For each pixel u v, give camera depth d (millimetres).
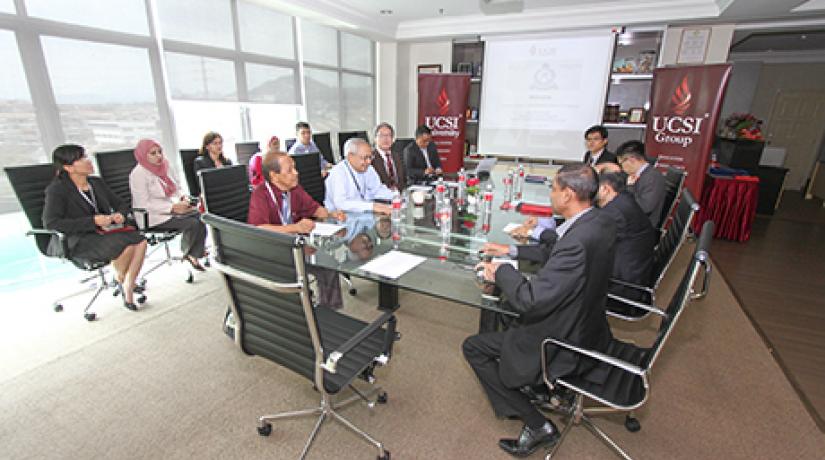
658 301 2854
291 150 4500
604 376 1317
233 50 4086
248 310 1334
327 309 1685
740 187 4141
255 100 4418
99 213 2572
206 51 3822
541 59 4898
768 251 3990
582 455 1505
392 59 6082
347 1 4422
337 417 1486
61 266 3090
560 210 1396
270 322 1285
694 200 1935
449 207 2508
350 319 1613
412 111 6406
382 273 1684
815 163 7188
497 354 1479
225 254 1242
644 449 1539
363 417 1675
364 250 1952
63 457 1451
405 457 1478
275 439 1551
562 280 1209
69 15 2850
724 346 2268
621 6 4297
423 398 1798
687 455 1514
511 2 3260
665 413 1732
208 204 2396
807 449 1548
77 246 2344
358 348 1427
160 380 1877
